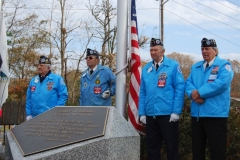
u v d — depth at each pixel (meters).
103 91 5.84
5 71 6.63
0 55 6.55
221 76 4.47
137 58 5.71
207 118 4.55
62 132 4.30
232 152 5.51
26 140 4.53
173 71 4.93
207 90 4.44
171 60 5.04
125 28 5.88
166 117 4.82
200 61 4.90
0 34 6.58
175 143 4.81
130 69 5.73
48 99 5.89
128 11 5.94
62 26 18.89
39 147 4.23
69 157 3.91
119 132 4.00
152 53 5.03
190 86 4.78
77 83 17.62
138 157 4.18
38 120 4.84
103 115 4.25
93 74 5.91
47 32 22.25
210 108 4.48
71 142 4.04
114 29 17.23
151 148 4.97
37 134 4.54
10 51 22.39
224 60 4.60
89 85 5.91
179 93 4.83
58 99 6.00
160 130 4.95
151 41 5.09
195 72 4.84
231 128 5.52
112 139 3.85
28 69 22.88
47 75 6.05
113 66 16.08
